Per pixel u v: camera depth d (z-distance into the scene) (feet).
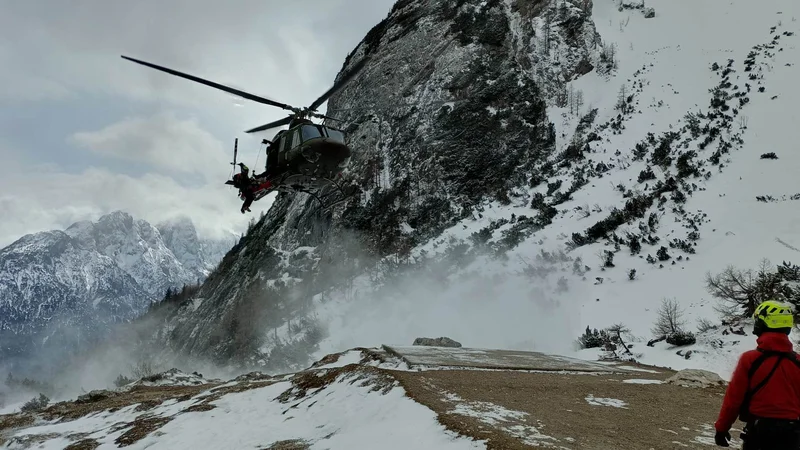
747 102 174.50
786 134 151.23
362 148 219.61
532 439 23.57
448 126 203.92
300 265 195.31
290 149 52.37
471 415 27.40
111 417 46.80
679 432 26.71
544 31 234.17
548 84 220.02
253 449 32.35
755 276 95.91
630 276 120.57
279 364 140.15
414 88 227.20
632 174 164.96
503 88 209.36
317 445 30.17
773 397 14.01
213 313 220.02
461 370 42.91
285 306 178.40
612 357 88.38
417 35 245.24
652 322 99.86
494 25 228.84
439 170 195.31
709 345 81.46
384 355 49.80
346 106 251.39
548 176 185.57
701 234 125.80
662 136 176.96
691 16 252.62
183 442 36.65
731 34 224.94
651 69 218.79
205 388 53.57
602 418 28.84
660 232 133.59
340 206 200.95
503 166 194.59
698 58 215.72
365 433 29.04
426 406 29.30
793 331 75.46
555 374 44.16
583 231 148.56
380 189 200.03
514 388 35.76
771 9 231.50
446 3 250.37
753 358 14.46
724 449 23.76
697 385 40.68
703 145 160.25
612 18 269.23
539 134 200.64
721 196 137.08
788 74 181.27
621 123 192.85
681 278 111.75
